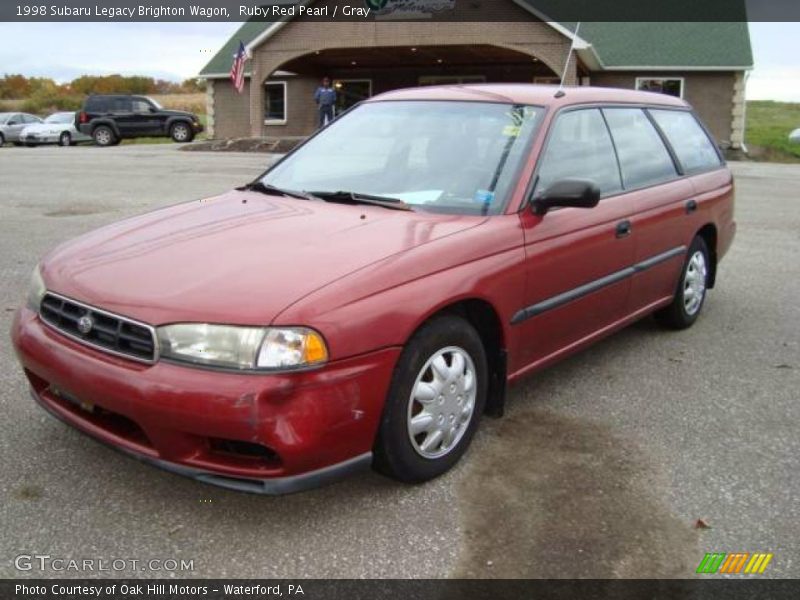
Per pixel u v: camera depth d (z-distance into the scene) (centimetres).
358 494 338
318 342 289
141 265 329
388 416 319
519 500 336
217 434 285
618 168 480
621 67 2630
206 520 316
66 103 5981
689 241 550
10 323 548
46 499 326
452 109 449
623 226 457
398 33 2331
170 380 287
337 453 301
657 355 529
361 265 317
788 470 369
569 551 302
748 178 1738
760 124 3894
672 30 2733
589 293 435
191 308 293
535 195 395
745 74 2603
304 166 460
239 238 349
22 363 345
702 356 529
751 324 606
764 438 403
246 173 1599
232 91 3025
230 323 286
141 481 342
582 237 420
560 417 422
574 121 449
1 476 342
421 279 327
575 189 378
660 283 525
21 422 393
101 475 346
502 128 424
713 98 2642
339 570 288
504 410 429
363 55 2611
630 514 328
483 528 315
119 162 1880
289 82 2981
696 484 354
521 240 379
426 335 329
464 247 351
